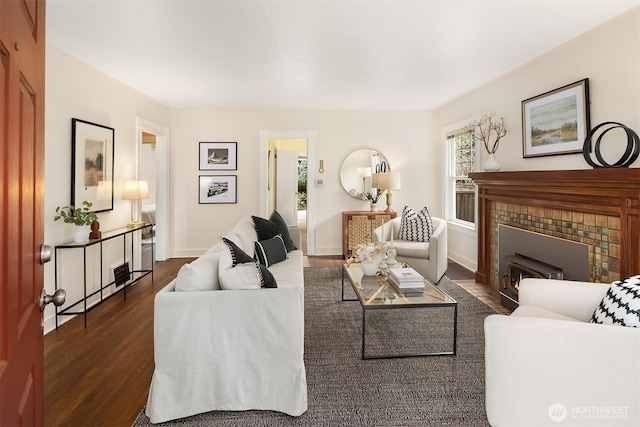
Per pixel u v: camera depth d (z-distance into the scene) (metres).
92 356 2.29
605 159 2.53
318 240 5.53
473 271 4.45
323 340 2.50
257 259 3.03
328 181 5.48
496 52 3.07
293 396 1.69
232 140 5.33
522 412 1.35
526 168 3.40
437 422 1.64
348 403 1.78
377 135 5.48
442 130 5.27
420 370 2.09
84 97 3.21
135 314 3.03
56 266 2.81
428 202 5.54
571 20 2.47
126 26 2.52
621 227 2.18
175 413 1.65
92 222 3.10
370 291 2.49
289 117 5.38
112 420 1.66
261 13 2.34
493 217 3.74
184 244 5.35
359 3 2.23
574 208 2.56
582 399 1.27
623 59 2.38
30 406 0.87
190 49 2.96
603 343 1.24
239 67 3.42
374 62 3.30
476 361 2.20
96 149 3.36
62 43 2.80
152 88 4.14
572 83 2.79
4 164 0.69
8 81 0.71
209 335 1.68
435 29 2.60
